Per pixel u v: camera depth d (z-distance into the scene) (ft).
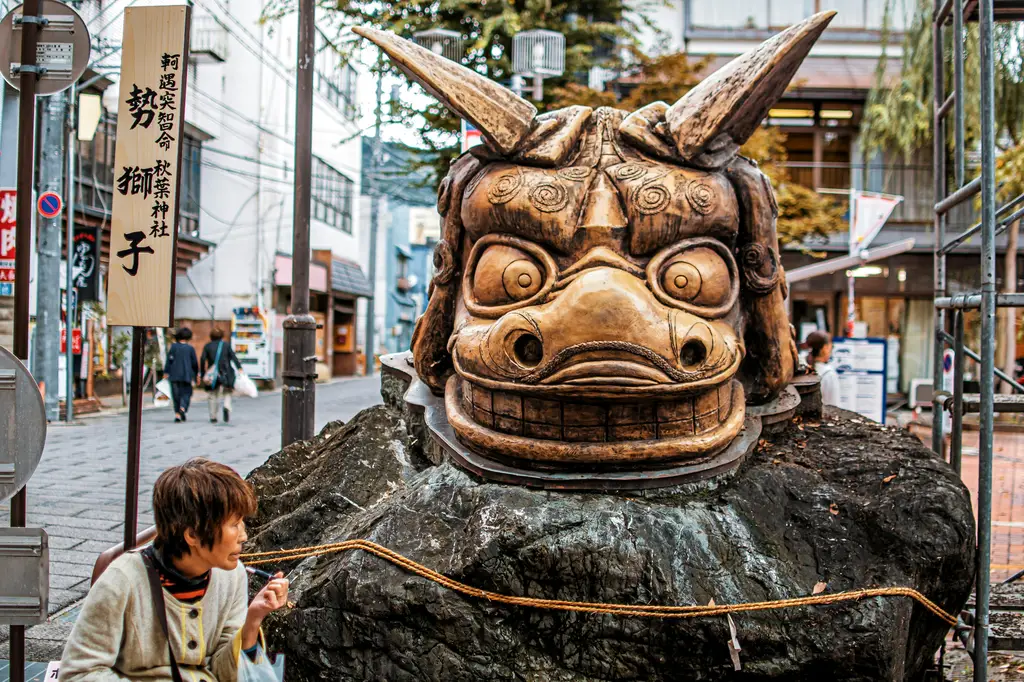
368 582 8.62
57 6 9.20
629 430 8.95
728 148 9.40
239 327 58.90
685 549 8.61
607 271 8.59
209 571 6.51
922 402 25.54
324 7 33.91
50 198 35.22
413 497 9.63
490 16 34.63
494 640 8.42
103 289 51.03
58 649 11.96
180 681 6.28
